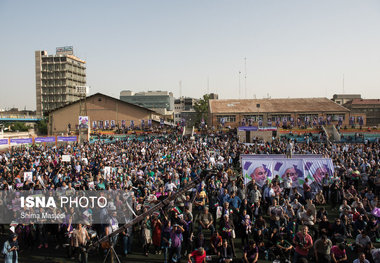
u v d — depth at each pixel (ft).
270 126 188.34
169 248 36.88
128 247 39.42
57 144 138.10
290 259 36.37
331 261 32.68
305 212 40.60
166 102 517.96
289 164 58.18
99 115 229.86
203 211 40.16
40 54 434.71
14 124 336.29
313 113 206.59
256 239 37.65
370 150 89.97
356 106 292.40
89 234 38.19
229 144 128.26
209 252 38.09
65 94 431.02
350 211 43.37
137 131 207.51
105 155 91.35
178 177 59.36
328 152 92.94
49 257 38.37
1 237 44.52
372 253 32.83
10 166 77.41
